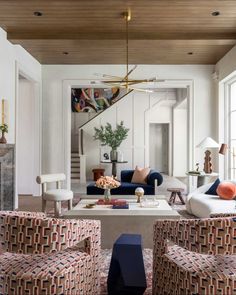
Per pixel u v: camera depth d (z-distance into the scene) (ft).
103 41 18.78
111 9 14.85
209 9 14.89
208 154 20.80
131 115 35.37
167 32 18.08
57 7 14.65
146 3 14.23
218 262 6.82
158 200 14.96
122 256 7.90
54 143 24.57
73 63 24.23
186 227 6.54
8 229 6.60
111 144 32.53
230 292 6.16
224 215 7.77
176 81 24.32
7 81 17.95
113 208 12.93
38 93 24.18
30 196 23.89
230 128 22.82
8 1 14.02
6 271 6.70
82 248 7.65
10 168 16.96
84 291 7.05
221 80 22.54
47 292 6.31
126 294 7.95
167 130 42.37
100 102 38.99
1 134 17.43
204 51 21.01
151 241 11.83
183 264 6.72
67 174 24.52
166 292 7.23
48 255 7.15
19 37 17.98
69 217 11.79
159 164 42.98
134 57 22.53
